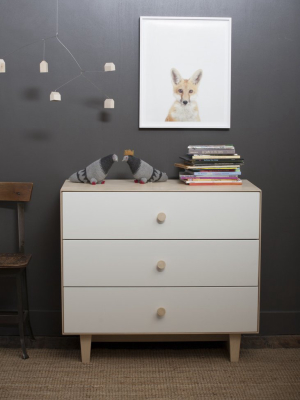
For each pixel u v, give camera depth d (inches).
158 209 89.0
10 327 105.5
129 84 101.1
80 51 100.0
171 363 93.8
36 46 99.7
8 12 98.8
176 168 103.6
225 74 101.0
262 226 105.5
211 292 91.4
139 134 102.4
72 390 83.7
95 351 98.7
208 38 100.0
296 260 106.4
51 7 98.9
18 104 101.0
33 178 103.0
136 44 100.1
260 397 81.9
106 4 99.0
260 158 103.7
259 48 101.0
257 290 91.7
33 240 104.4
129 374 89.4
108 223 89.0
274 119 102.9
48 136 102.0
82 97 101.2
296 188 104.7
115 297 91.0
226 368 92.0
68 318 91.2
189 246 90.1
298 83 102.1
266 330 107.3
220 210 89.5
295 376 89.0
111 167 103.0
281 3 100.2
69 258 89.7
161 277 90.7
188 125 101.7
